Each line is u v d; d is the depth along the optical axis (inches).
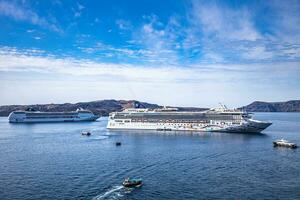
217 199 3442.4
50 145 7406.5
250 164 5098.4
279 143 7027.6
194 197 3501.5
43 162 5295.3
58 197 3506.4
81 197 3501.5
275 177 4288.9
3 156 5890.8
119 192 3659.0
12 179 4222.4
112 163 5157.5
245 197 3503.9
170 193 3627.0
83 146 7190.0
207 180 4143.7
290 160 5442.9
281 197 3506.4
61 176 4347.9
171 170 4682.6
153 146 7066.9
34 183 4028.1
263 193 3634.4
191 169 4744.1
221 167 4879.4
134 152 6250.0
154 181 4092.0
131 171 4601.4
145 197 3499.0
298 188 3806.6
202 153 6082.7
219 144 7357.3
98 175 4382.4
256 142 7746.1
